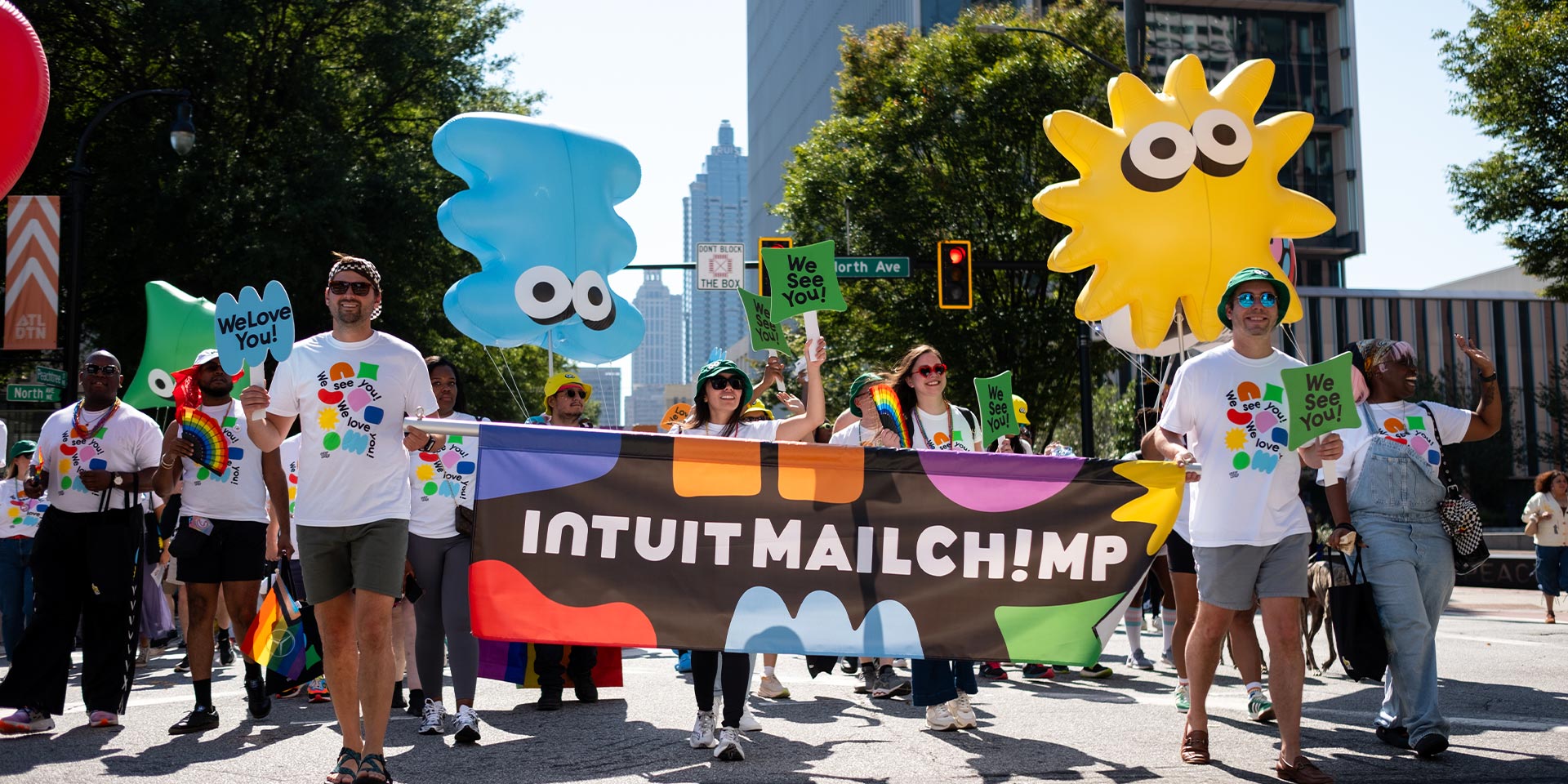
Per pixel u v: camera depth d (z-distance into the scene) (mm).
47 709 6594
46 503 10141
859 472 5523
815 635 5434
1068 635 5512
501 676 7473
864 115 28641
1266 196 7902
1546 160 22906
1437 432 5891
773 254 7410
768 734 6441
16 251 15531
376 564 4996
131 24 23875
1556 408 48531
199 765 5664
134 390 10250
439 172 26812
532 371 41750
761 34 105312
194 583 6699
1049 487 5559
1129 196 7805
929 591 5492
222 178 23578
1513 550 28422
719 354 6473
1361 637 5801
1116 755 5680
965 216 26547
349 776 4914
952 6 58031
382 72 27734
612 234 9727
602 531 5406
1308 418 5094
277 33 25438
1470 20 23562
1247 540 5305
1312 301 57031
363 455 5051
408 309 26547
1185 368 5582
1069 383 27656
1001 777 5195
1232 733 6273
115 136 24625
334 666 5027
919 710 7332
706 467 5477
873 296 27094
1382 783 5000
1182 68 8117
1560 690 7820
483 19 29875
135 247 24312
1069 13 26734
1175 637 7168
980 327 26484
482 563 5336
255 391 4977
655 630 5379
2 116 6352
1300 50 61812
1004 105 25891
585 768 5512
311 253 24469
